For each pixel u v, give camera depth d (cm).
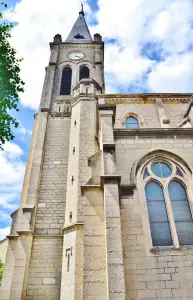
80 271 1276
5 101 1118
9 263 1538
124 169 1006
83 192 1055
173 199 964
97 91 2461
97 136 1953
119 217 850
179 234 883
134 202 923
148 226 874
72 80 2914
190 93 2370
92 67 3089
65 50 3372
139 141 1095
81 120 2070
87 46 3441
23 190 1894
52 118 2358
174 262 802
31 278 1425
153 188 991
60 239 1582
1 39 1170
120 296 701
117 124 2159
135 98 2347
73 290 1221
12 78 1170
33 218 1642
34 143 2220
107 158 1002
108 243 794
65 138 2192
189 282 765
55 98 2638
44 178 1911
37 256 1505
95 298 801
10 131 1128
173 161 1050
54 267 1472
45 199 1791
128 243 833
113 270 744
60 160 2030
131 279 764
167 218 918
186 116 1508
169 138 1107
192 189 969
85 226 951
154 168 1039
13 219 1747
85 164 1772
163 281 764
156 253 817
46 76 2920
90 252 887
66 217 1558
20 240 1497
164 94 2362
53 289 1397
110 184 923
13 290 1317
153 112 2255
